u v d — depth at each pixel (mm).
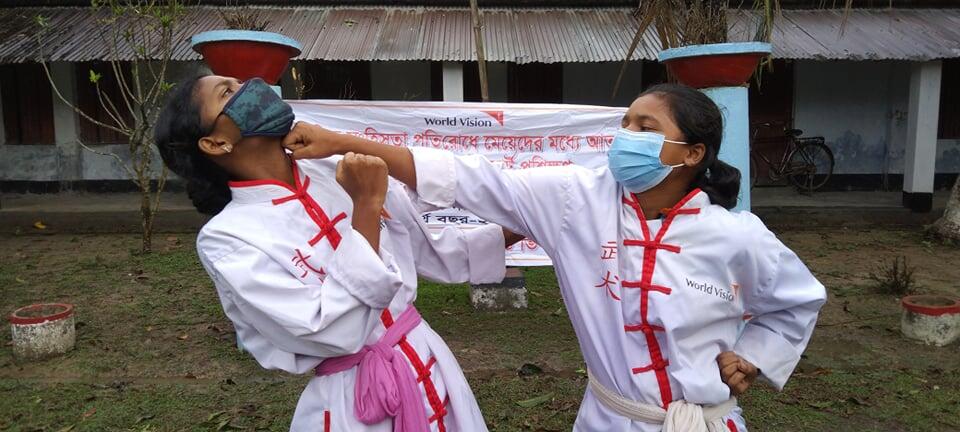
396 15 10086
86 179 11305
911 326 4891
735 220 1801
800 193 11344
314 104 4895
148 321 5230
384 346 1758
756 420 3633
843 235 8977
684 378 1756
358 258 1559
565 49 9008
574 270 1858
